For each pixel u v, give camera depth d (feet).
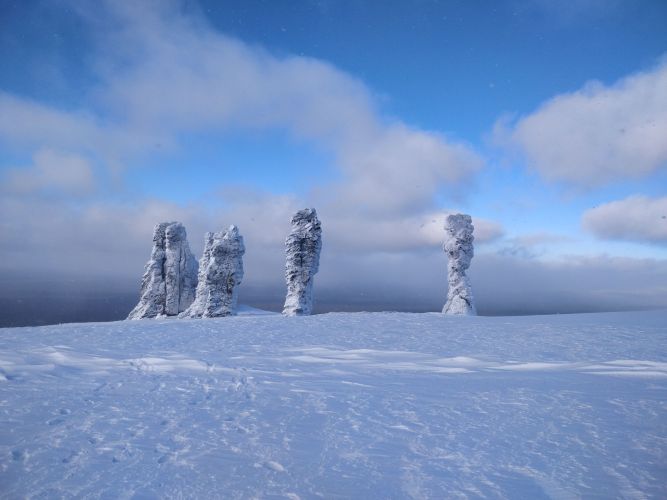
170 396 35.29
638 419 28.02
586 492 18.25
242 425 27.61
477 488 18.74
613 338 67.56
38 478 20.01
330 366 48.42
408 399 33.86
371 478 19.85
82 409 31.48
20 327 96.89
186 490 18.76
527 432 25.81
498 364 48.57
